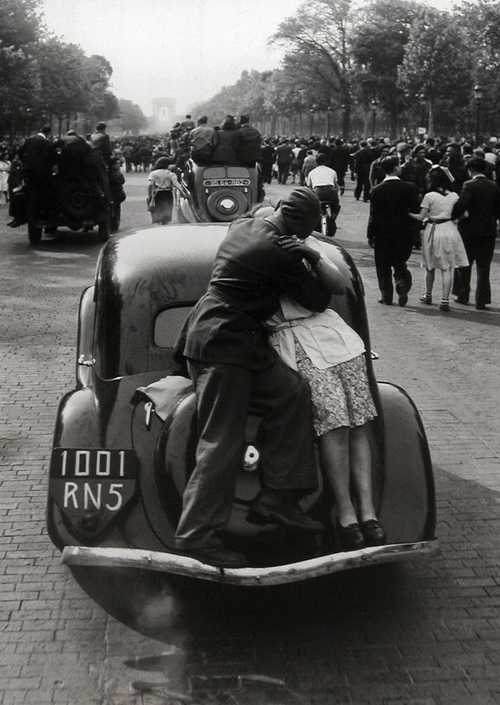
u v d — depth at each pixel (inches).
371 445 173.0
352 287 193.8
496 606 179.6
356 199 1135.0
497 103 2453.2
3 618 173.9
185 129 1222.9
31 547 203.2
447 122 2696.9
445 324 438.0
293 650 164.9
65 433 174.7
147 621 173.9
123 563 153.1
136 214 949.2
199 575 151.8
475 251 468.1
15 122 2183.8
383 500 168.7
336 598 183.2
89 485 164.4
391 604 180.9
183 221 673.6
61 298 491.5
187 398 164.4
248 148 631.8
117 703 148.5
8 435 274.8
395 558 159.0
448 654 163.2
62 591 184.5
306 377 165.2
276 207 177.8
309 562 155.2
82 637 168.1
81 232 796.0
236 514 157.6
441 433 280.8
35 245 708.7
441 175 462.9
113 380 187.5
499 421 293.0
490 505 227.0
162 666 159.2
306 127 4901.6
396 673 157.4
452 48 2645.2
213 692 151.8
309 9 3742.6
